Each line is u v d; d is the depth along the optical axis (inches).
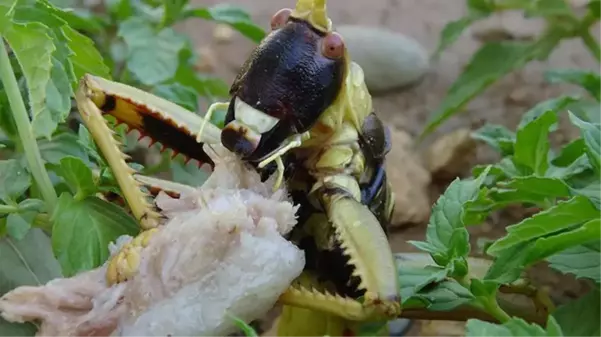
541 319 6.8
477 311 6.4
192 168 7.3
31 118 6.4
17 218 6.1
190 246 5.6
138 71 7.5
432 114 10.1
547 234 5.7
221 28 13.0
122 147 6.2
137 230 6.1
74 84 6.6
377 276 5.8
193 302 5.6
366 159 6.4
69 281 5.7
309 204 6.2
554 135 9.8
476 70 8.6
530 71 11.6
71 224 5.9
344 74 6.0
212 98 8.5
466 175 9.9
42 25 6.0
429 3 13.6
